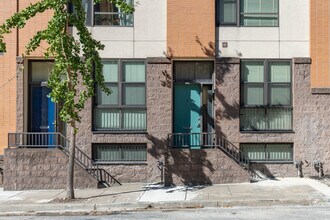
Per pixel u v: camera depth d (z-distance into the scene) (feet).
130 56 58.80
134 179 57.62
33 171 53.83
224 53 58.59
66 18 45.62
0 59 58.13
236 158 57.21
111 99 58.95
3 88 58.08
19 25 45.73
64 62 45.19
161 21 58.85
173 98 59.31
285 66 59.00
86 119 57.98
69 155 49.34
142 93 58.95
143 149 58.75
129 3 58.90
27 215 41.50
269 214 38.37
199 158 54.44
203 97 59.41
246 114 58.80
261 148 58.75
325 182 53.72
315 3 58.44
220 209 41.86
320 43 58.23
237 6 58.95
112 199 46.19
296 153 57.98
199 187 52.31
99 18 59.16
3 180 54.85
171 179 54.39
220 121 57.93
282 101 58.95
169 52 57.98
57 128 59.11
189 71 59.67
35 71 59.72
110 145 58.70
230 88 58.18
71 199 46.37
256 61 58.95
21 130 57.72
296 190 48.65
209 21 58.13
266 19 59.11
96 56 48.11
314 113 58.03
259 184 53.16
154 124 57.88
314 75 58.13
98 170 57.21
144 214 39.99
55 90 45.19
